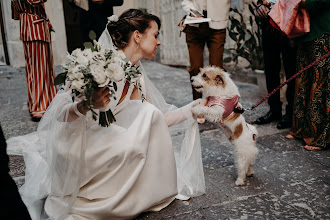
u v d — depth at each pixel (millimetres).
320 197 2520
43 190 2430
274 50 4094
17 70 8492
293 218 2256
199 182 2648
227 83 2656
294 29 3305
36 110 4496
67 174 2146
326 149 3430
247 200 2516
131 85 2350
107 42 2375
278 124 4090
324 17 3172
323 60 3230
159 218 2307
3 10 8953
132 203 2219
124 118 2309
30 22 4195
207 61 7820
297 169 3014
